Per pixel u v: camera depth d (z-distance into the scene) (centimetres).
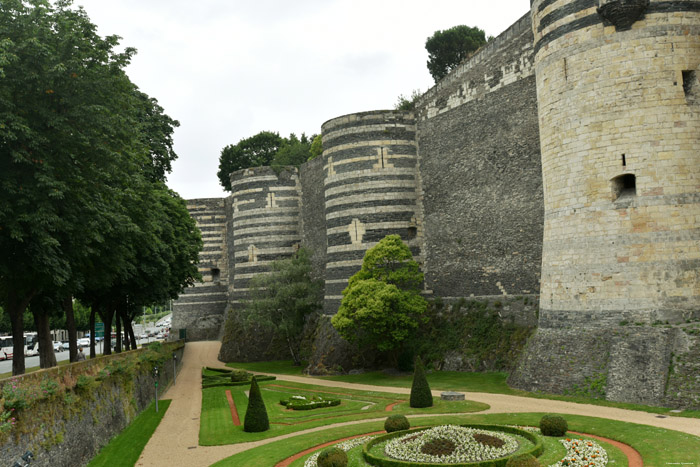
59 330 9200
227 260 8356
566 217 2739
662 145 2519
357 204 4684
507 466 1591
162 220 4041
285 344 6047
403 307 3997
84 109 2186
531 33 3622
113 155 2347
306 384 4109
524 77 3688
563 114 2761
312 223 6028
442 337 4147
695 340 2297
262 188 6412
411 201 4634
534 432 2088
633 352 2414
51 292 2867
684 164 2508
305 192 6241
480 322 3906
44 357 2998
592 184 2641
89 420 2245
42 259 2127
